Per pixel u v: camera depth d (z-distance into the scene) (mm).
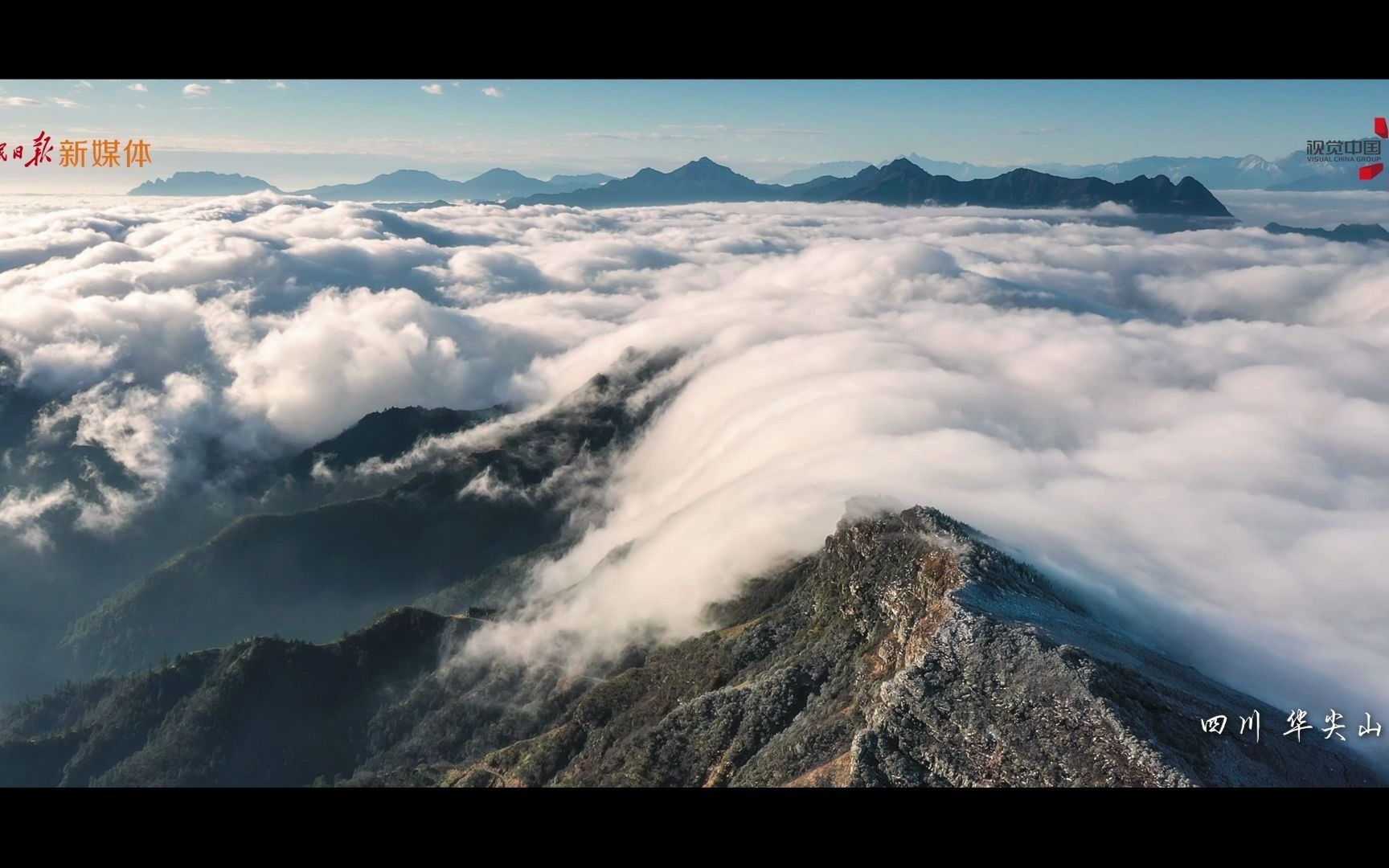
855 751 115125
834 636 157000
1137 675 118938
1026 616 134125
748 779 131000
